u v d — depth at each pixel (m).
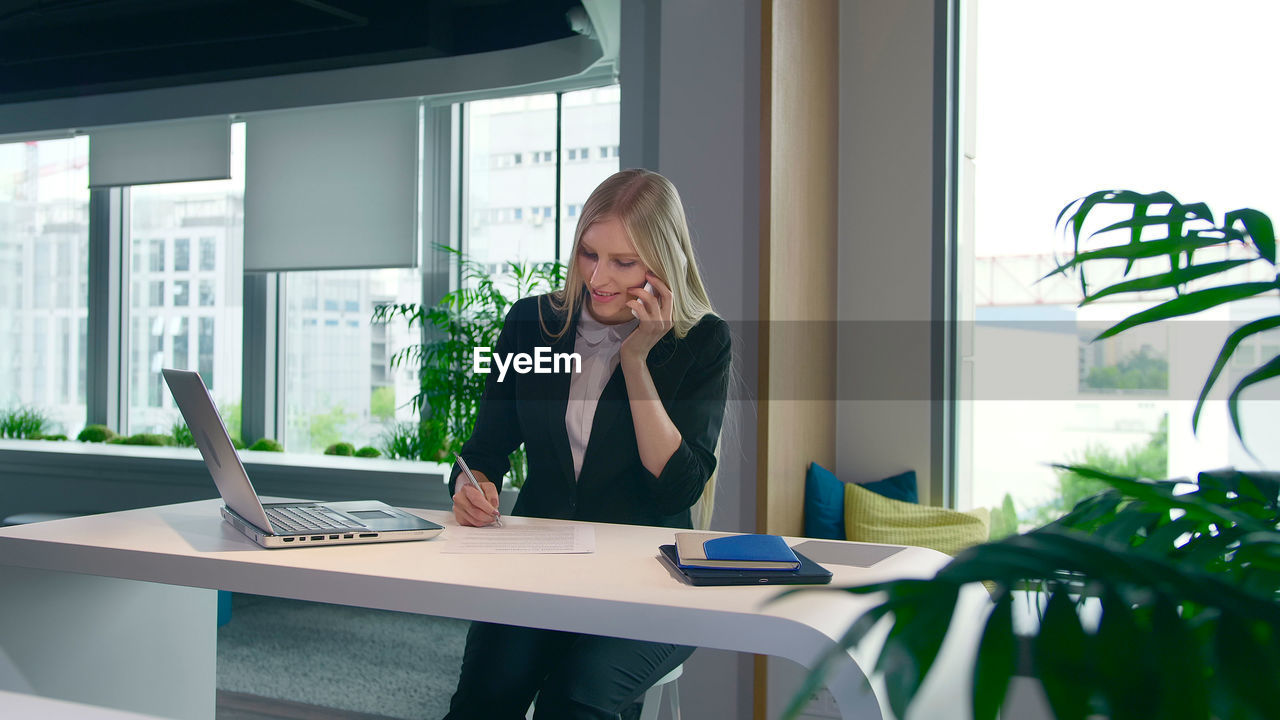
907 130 3.54
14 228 5.83
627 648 1.47
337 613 4.24
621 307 1.88
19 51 4.68
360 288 5.06
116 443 5.37
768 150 2.62
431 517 1.80
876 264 3.58
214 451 1.55
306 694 3.15
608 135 4.64
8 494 5.25
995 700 0.46
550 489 1.90
